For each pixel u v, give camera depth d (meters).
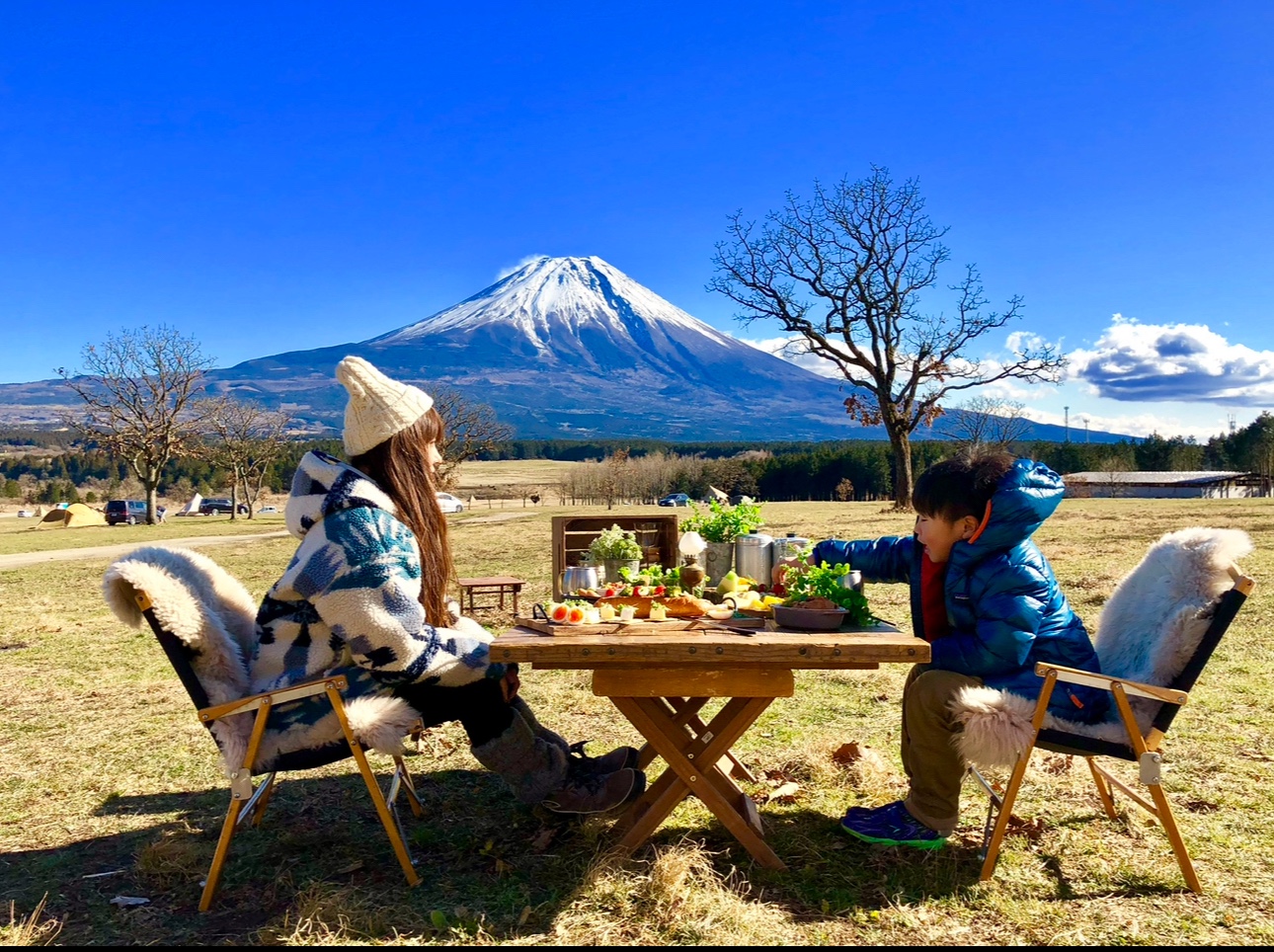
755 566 3.88
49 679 7.07
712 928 2.79
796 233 32.34
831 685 5.96
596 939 2.76
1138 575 3.29
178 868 3.33
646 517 4.98
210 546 26.02
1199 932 2.74
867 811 3.47
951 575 3.32
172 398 49.72
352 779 4.39
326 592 3.01
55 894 3.21
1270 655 6.34
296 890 3.18
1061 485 3.24
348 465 3.27
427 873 3.26
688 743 3.44
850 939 2.74
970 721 3.02
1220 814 3.62
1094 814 3.66
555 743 3.65
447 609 3.58
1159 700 2.95
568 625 3.18
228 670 3.20
